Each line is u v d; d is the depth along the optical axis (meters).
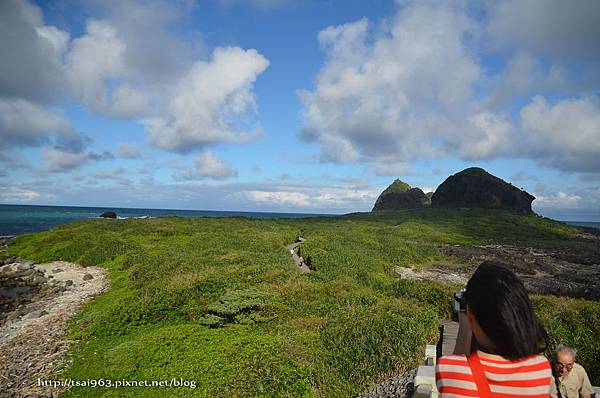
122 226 48.53
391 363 12.15
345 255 29.56
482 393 2.10
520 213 87.38
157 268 25.52
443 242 49.00
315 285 20.53
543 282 30.20
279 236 41.44
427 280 27.19
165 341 14.20
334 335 13.72
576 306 17.23
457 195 97.06
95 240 39.47
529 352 2.13
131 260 29.91
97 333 16.17
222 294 19.00
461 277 29.61
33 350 15.23
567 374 5.96
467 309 2.39
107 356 13.70
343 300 18.45
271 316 16.53
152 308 17.69
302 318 16.36
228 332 15.06
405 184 132.12
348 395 11.07
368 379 11.64
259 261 25.67
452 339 13.88
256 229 47.03
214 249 30.33
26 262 35.31
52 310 20.75
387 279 25.34
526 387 2.08
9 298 24.48
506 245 50.31
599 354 11.57
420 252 37.44
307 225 60.78
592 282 30.75
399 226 58.91
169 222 51.41
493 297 2.20
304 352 12.80
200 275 22.09
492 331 2.17
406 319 14.91
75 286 26.23
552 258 42.34
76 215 119.69
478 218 74.19
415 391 8.42
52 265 33.97
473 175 96.88
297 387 10.95
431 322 15.38
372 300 18.44
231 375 11.53
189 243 35.53
